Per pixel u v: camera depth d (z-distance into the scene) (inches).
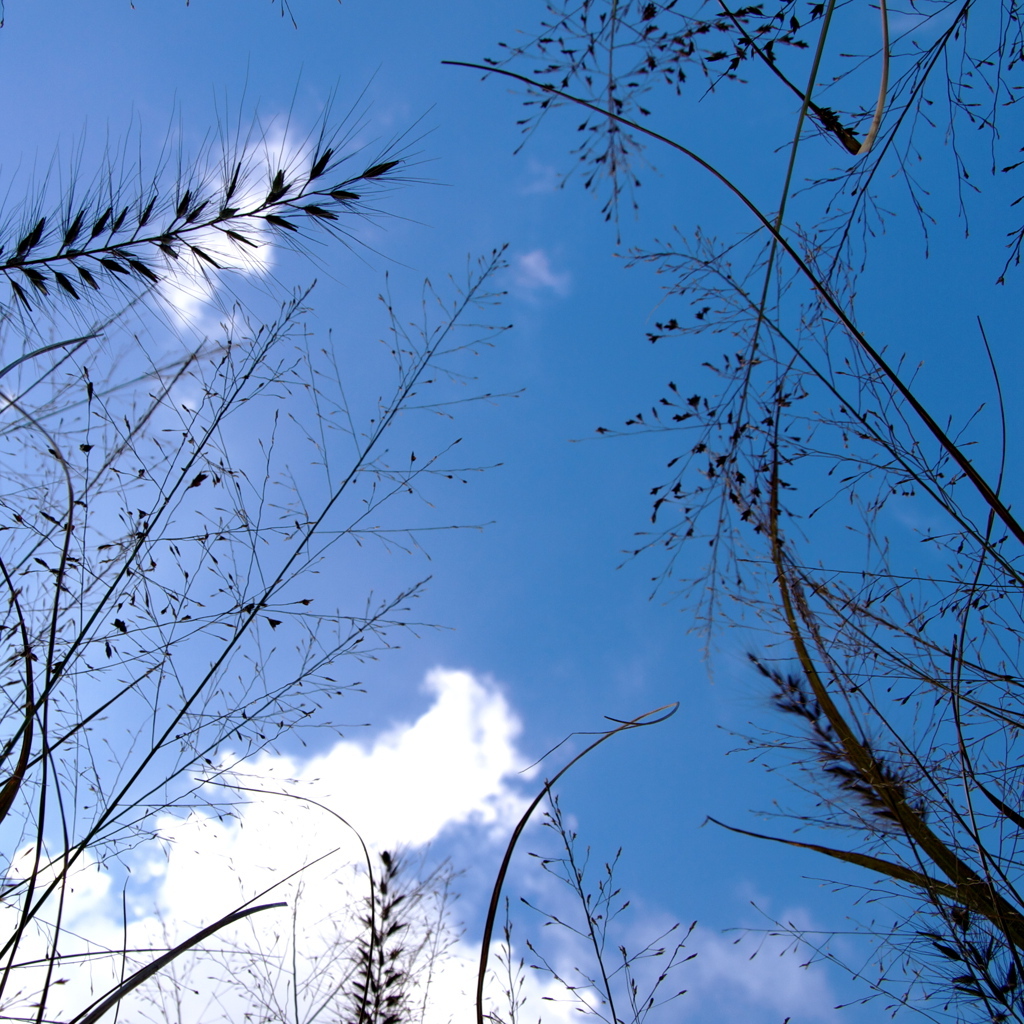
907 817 83.3
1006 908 77.1
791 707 92.4
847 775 87.7
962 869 81.0
